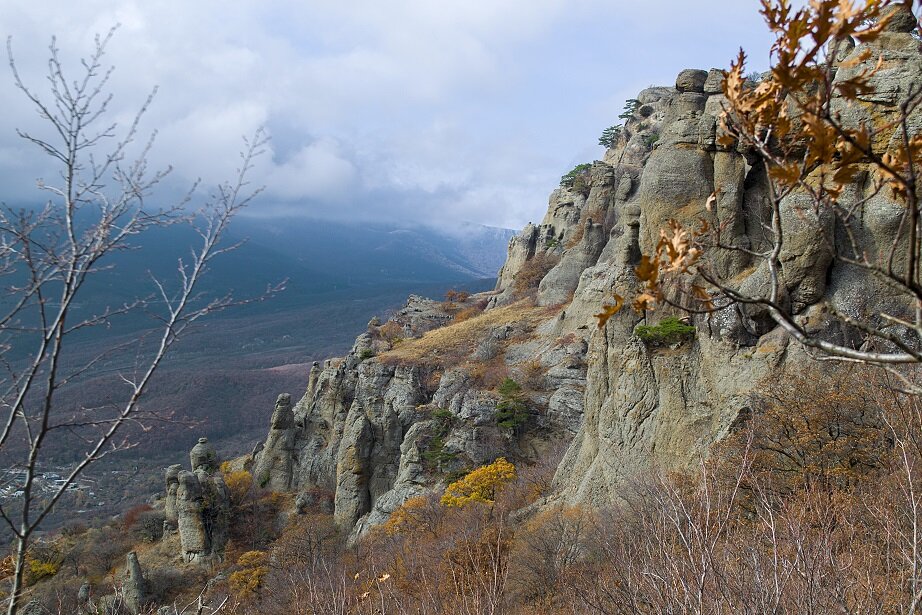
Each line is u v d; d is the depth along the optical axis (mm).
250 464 77312
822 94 4035
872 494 14086
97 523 66625
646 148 89125
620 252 32875
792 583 8742
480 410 57375
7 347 6891
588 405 34969
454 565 21547
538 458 54344
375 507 57125
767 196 26016
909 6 3660
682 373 28062
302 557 43688
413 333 84562
